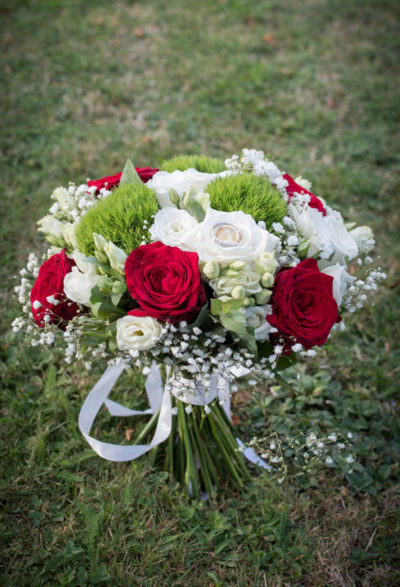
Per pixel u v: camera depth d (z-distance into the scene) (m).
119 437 2.27
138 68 5.18
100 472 2.11
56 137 4.11
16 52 5.16
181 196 1.47
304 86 5.16
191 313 1.32
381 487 2.18
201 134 4.30
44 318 1.46
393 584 1.87
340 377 2.68
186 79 5.08
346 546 1.97
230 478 2.18
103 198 1.55
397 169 4.18
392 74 5.49
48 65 5.04
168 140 4.15
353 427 2.38
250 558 1.89
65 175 3.72
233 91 4.94
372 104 4.92
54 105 4.51
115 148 4.05
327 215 1.65
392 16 6.65
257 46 5.74
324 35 6.16
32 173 3.75
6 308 2.81
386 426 2.42
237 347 1.48
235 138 4.25
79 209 1.66
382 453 2.31
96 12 6.09
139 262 1.29
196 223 1.32
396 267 3.25
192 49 5.60
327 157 4.19
